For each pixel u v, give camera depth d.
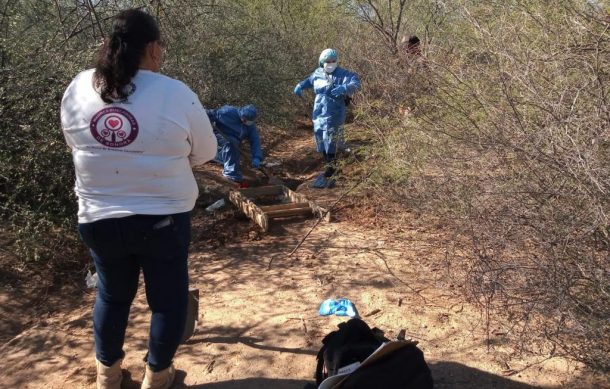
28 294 3.94
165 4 6.61
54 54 4.82
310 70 8.98
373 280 3.97
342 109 6.12
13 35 5.15
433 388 2.81
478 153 3.52
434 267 4.05
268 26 8.41
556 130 2.92
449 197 3.85
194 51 6.79
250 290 3.93
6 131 4.35
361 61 7.06
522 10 3.93
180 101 2.43
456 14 4.86
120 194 2.44
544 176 3.05
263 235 4.82
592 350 2.86
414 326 3.44
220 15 7.24
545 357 3.08
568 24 3.50
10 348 3.39
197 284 4.05
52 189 4.44
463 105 3.94
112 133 2.37
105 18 6.07
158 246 2.52
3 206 4.30
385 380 2.47
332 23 9.57
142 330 3.49
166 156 2.43
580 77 3.26
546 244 2.87
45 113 4.45
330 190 5.84
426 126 4.29
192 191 2.59
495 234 3.17
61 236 4.42
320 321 3.53
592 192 2.77
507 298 3.10
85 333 3.52
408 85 4.87
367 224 4.91
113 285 2.68
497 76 3.55
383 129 5.41
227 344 3.34
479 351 3.19
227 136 6.05
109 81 2.34
